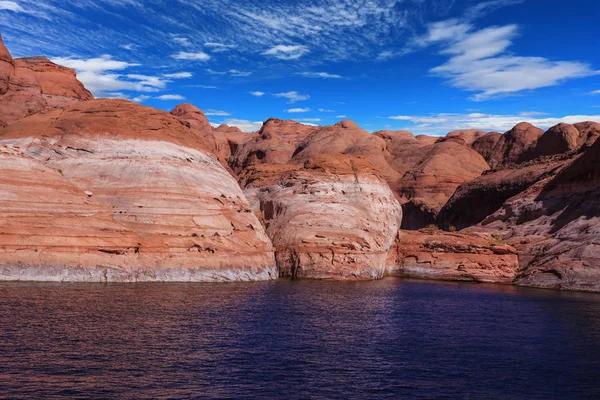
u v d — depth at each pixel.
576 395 16.77
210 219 41.44
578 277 45.72
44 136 41.53
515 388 17.27
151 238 37.72
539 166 86.62
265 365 18.52
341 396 15.94
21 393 14.37
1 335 19.52
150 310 25.97
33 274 31.97
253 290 36.62
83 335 20.38
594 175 57.84
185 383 16.16
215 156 50.66
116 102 46.78
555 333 25.77
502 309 33.19
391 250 57.75
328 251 48.88
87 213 35.53
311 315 28.30
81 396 14.52
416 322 27.89
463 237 57.12
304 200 53.06
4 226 32.19
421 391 16.67
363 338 23.45
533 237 56.72
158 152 42.62
